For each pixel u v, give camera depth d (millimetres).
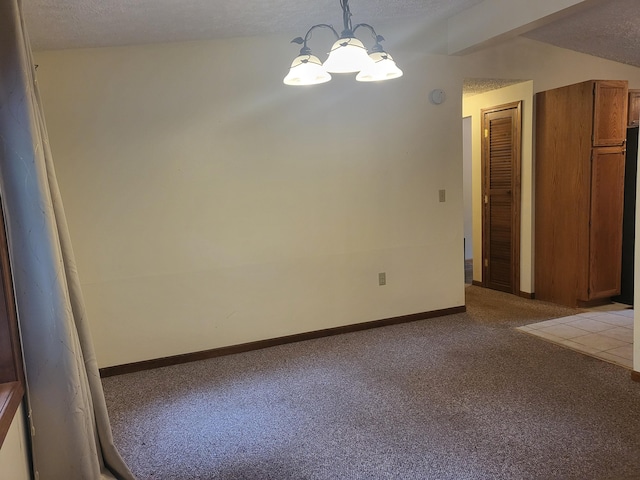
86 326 1873
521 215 4699
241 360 3396
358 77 2242
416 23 3842
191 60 3254
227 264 3473
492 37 3518
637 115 4668
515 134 4633
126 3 2520
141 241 3258
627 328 3658
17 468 1553
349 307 3875
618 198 4145
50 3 2383
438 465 2047
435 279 4160
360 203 3826
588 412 2418
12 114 1562
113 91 3111
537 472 1962
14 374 1589
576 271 4238
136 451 2277
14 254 1594
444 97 4016
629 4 3420
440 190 4098
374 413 2520
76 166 3084
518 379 2836
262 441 2314
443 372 2988
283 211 3594
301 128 3582
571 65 4539
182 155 3293
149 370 3309
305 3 2928
